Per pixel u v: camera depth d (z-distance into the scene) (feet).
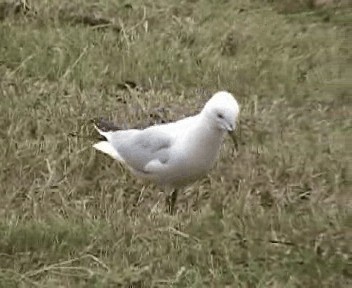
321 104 49.03
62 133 40.96
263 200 38.42
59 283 31.45
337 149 43.27
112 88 46.85
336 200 38.86
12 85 45.27
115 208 36.14
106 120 41.34
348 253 34.06
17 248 33.04
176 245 33.73
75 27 52.95
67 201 36.58
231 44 54.24
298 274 32.89
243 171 40.04
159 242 33.88
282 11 61.31
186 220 35.86
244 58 52.85
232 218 35.99
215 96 34.86
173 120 43.21
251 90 49.29
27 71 47.44
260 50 54.24
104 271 32.01
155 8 57.41
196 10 58.65
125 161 37.29
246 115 45.55
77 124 41.68
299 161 41.16
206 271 32.71
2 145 39.42
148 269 32.09
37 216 34.99
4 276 31.48
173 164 35.60
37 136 41.01
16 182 37.45
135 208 36.78
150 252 33.24
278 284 32.07
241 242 34.45
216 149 35.42
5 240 33.12
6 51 48.96
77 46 50.34
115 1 56.54
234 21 57.82
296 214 37.24
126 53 50.42
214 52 52.90
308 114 47.60
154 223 35.04
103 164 39.27
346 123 46.65
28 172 38.09
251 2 61.93
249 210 36.88
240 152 41.34
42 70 47.39
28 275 31.78
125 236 34.06
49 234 33.58
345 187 39.86
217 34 55.31
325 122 46.57
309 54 54.85
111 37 52.34
